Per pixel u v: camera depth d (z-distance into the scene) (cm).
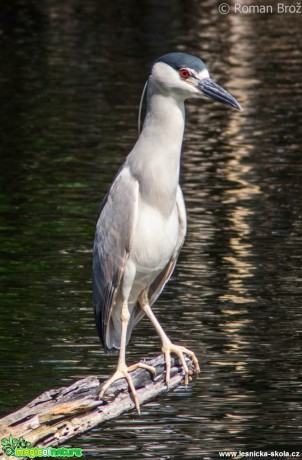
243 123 2262
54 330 1217
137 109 2373
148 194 882
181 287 1356
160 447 954
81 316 1260
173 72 884
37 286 1352
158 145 887
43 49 3086
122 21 3569
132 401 827
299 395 1064
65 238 1541
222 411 1029
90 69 2814
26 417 800
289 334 1210
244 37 3284
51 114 2325
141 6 3834
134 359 1138
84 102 2441
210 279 1384
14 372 1102
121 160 1959
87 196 1745
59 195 1752
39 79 2688
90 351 1163
